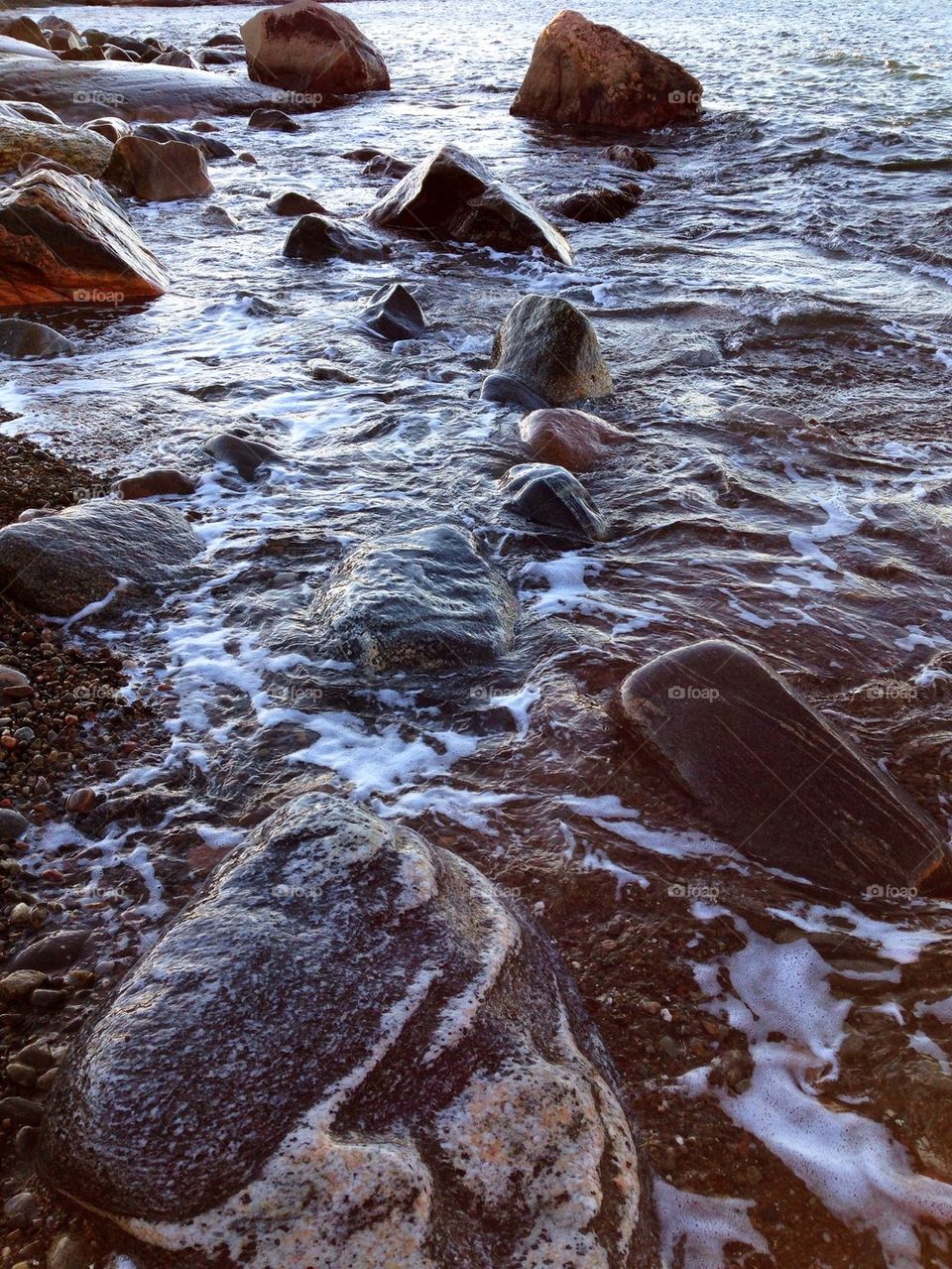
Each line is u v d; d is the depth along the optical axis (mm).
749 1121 1261
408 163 6777
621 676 2016
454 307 4250
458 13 19531
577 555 2451
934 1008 1393
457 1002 1195
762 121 7906
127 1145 1049
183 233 5336
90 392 3316
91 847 1626
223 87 9359
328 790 1736
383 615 2062
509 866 1598
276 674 2012
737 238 5320
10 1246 1059
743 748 1714
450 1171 1063
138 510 2441
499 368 3441
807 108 8297
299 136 8133
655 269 4801
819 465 2893
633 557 2455
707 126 8023
